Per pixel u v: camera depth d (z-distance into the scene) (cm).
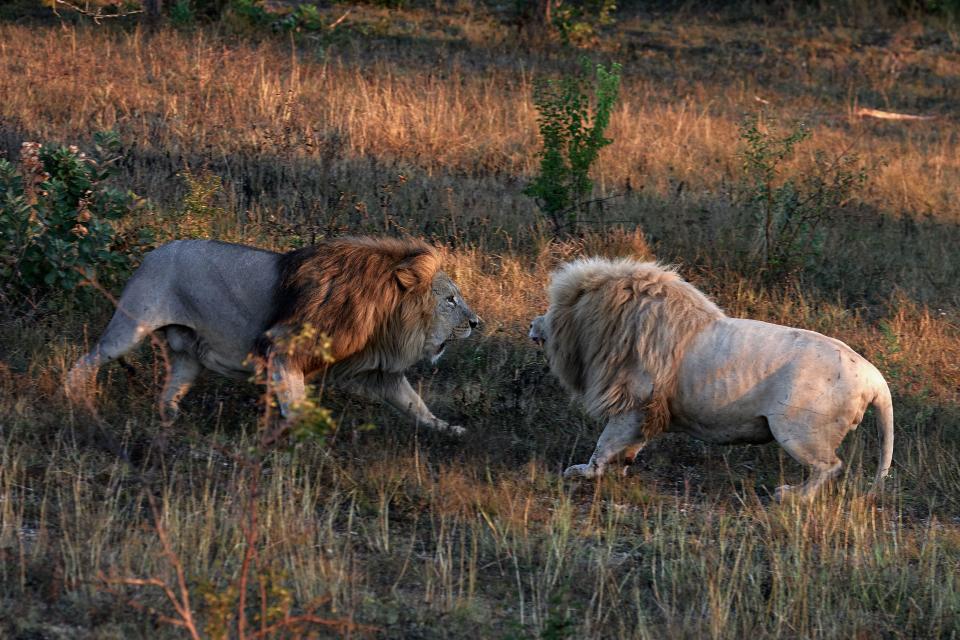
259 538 1006
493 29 4025
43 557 951
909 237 2183
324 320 1177
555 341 1272
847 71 3894
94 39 3062
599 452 1234
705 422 1209
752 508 1209
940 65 4050
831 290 1870
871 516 1186
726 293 1792
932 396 1516
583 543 1106
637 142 2606
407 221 1911
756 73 3762
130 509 1067
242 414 1285
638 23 4391
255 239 1773
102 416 1246
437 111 2589
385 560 1025
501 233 1936
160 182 1969
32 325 1441
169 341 1261
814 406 1161
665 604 987
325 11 4025
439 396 1445
